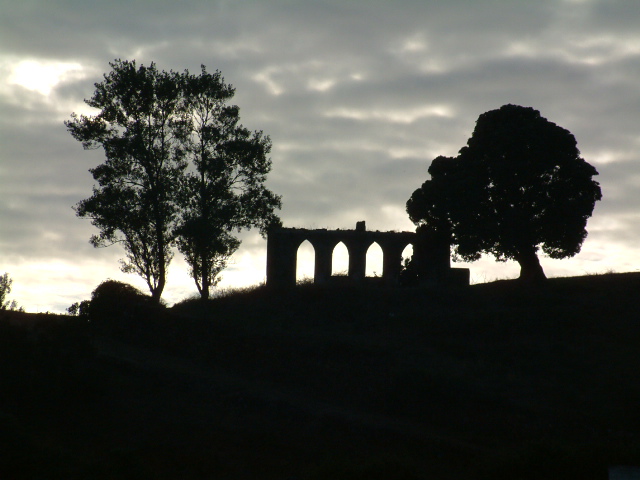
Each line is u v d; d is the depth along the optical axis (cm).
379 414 10756
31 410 10006
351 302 15712
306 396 11375
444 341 13350
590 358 12250
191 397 11006
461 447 9431
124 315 14925
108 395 10781
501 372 11912
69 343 11650
